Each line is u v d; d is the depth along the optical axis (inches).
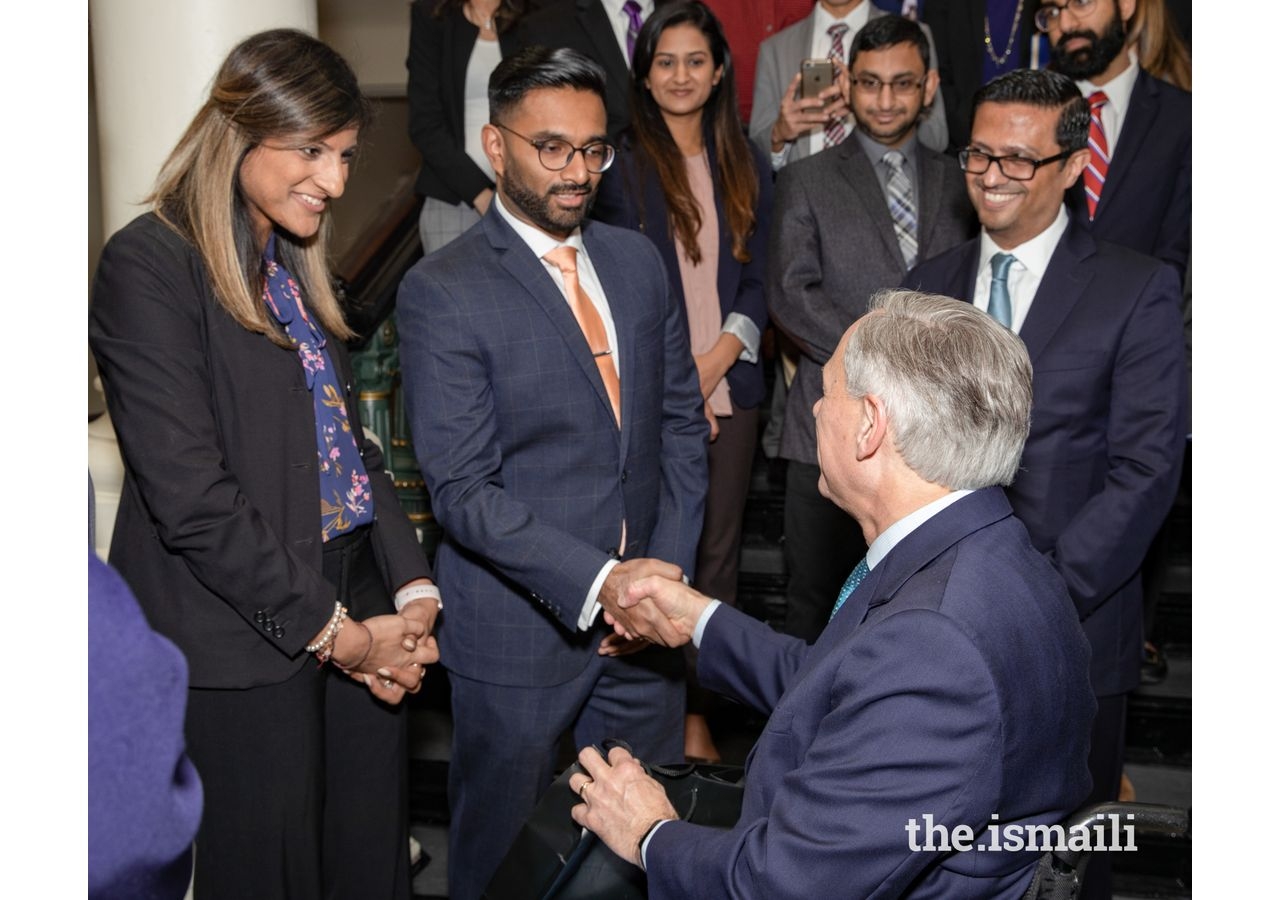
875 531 60.1
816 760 52.7
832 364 60.1
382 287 148.3
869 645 52.9
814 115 131.2
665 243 123.4
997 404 55.6
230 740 77.2
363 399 145.6
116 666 36.3
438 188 147.3
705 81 121.4
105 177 100.2
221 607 76.2
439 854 117.0
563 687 91.0
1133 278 89.3
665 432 96.8
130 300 72.4
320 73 73.7
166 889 38.6
